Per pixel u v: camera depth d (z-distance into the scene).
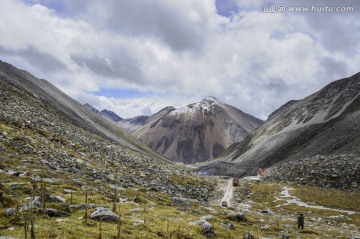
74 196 29.30
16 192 25.42
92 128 161.00
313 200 80.12
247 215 44.50
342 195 87.69
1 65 151.75
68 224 18.98
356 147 143.25
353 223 55.38
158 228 23.55
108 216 22.42
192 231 25.05
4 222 17.62
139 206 33.38
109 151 88.94
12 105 84.94
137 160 93.62
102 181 46.12
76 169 47.94
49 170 40.09
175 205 41.06
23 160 40.94
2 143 46.00
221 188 90.06
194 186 78.31
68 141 73.38
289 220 50.62
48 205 22.44
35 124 76.50
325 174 111.94
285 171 128.12
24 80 160.00
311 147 180.88
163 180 72.44
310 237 34.66
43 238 15.87
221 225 30.92
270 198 82.44
